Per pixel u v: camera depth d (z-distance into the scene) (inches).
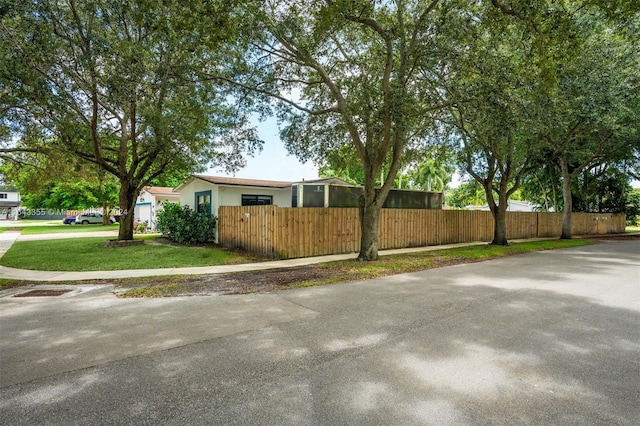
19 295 275.4
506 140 613.9
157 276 350.0
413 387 125.2
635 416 107.0
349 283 309.4
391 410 110.1
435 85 385.1
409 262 421.1
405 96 353.4
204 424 103.0
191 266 414.3
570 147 748.0
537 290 280.4
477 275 348.8
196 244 606.2
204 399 117.5
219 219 596.7
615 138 754.2
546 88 319.0
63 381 130.8
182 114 525.3
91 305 241.1
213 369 140.3
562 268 395.5
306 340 171.8
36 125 476.1
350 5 316.8
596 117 543.5
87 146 561.3
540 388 124.7
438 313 216.7
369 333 181.3
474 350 159.0
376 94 362.6
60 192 1258.6
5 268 406.6
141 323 200.1
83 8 393.7
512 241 771.4
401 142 425.7
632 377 133.4
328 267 390.9
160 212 698.2
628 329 188.1
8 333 184.5
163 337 177.2
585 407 112.3
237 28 313.3
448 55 336.2
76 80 394.3
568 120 567.8
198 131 569.6
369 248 435.5
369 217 435.8
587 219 1099.3
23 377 134.3
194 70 375.9
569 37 301.3
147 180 641.6
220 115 574.6
